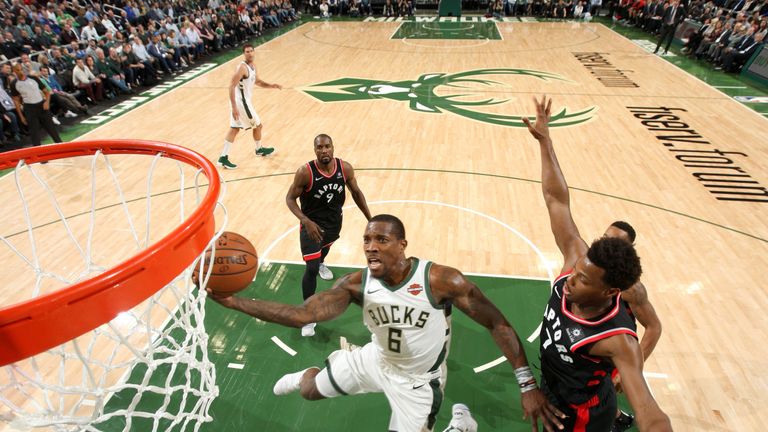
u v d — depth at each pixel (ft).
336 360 8.89
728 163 22.68
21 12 37.35
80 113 30.27
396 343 7.54
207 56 46.88
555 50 47.52
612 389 7.72
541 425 10.08
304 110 30.50
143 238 16.92
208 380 7.68
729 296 14.07
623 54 45.57
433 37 55.26
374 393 11.09
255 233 17.28
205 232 6.08
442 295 7.10
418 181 21.04
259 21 57.62
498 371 11.59
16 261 15.75
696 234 17.11
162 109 31.07
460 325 13.01
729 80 36.83
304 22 67.41
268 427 10.25
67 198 19.77
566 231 8.04
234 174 21.88
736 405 10.69
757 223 17.79
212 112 30.35
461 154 23.88
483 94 33.55
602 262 5.71
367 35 56.90
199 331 7.05
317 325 13.07
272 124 28.14
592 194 19.88
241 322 13.15
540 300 13.88
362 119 28.84
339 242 16.70
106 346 11.89
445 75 38.60
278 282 14.66
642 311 8.18
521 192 20.10
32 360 7.50
